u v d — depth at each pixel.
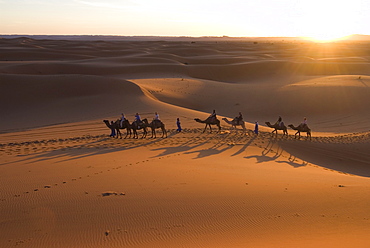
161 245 9.13
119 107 42.88
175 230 10.03
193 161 19.53
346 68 110.50
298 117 47.09
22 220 10.69
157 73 100.19
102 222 10.56
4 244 9.30
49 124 36.19
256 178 15.80
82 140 26.59
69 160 19.05
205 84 69.75
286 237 9.47
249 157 21.91
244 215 11.06
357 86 56.97
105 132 30.91
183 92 60.88
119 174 15.89
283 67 112.00
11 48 150.38
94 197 12.57
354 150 27.23
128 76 95.44
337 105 49.28
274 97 55.09
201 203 12.05
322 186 14.54
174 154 21.56
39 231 10.01
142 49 175.88
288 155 24.12
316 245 8.81
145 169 17.05
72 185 14.01
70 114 40.34
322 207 11.83
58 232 9.95
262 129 36.22
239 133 30.44
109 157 20.11
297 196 12.91
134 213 11.20
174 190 13.45
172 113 40.41
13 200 12.25
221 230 10.02
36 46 172.62
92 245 9.20
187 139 27.17
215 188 13.74
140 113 39.94
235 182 14.80
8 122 37.94
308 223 10.48
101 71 97.50
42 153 21.14
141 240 9.45
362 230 9.96
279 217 10.93
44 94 47.31
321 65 112.62
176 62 118.12
